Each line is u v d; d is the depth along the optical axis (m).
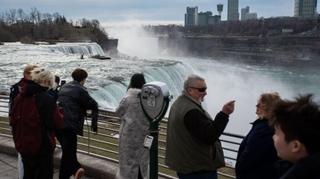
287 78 119.94
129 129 5.40
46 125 4.97
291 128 1.98
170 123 4.35
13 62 56.62
